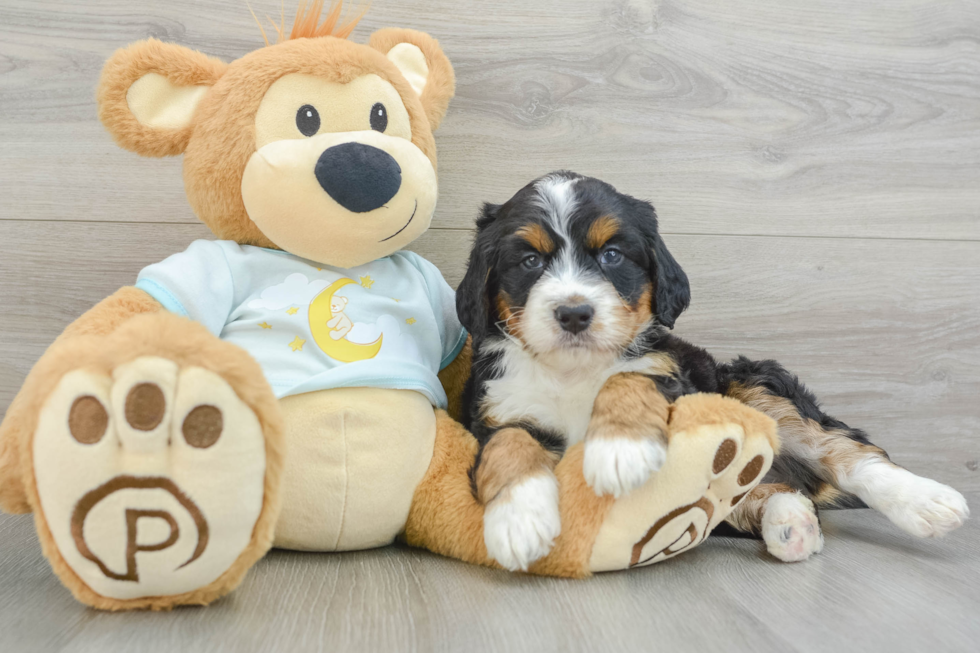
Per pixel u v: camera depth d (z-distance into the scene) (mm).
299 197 1624
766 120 2549
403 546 1806
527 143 2441
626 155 2486
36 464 1176
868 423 2600
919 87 2605
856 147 2590
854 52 2580
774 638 1255
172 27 2275
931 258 2609
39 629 1206
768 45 2539
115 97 1661
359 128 1707
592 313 1674
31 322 2301
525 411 1833
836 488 1991
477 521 1646
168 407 1149
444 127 2400
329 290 1755
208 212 1754
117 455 1150
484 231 1916
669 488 1498
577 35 2443
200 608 1315
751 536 1909
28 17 2242
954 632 1302
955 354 2604
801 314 2578
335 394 1633
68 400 1138
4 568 1524
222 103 1667
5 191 2270
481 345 1929
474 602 1394
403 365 1729
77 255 2307
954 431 2609
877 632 1295
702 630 1280
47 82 2262
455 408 2154
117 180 2307
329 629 1243
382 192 1640
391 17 2352
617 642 1222
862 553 1792
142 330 1178
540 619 1312
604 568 1566
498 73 2418
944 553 1800
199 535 1209
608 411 1530
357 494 1621
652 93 2488
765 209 2555
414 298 1892
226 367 1188
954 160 2602
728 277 2545
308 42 1731
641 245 1830
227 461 1195
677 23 2492
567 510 1542
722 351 2551
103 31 2264
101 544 1186
